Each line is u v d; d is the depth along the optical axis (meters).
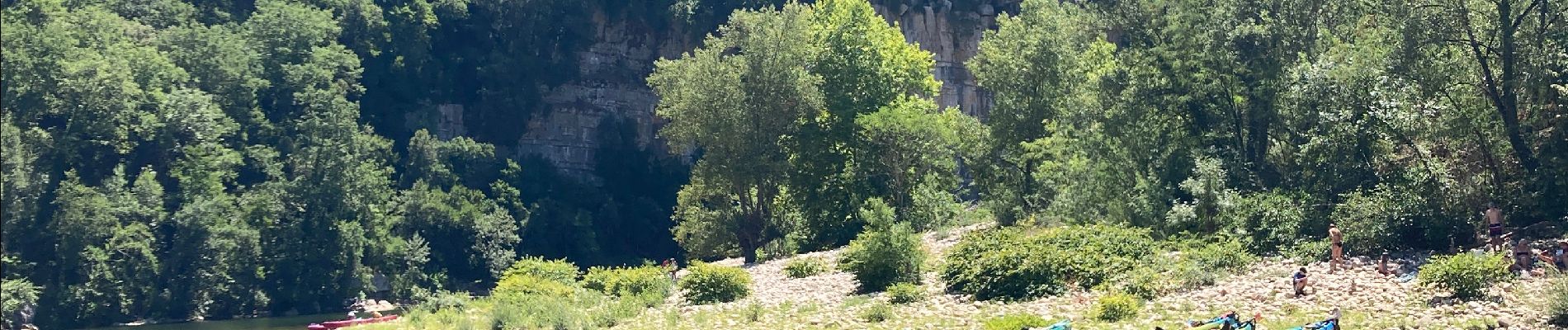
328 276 76.62
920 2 120.50
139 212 67.56
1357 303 28.78
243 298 71.50
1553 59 37.09
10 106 63.31
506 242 93.88
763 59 68.38
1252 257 37.16
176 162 74.56
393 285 82.38
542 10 111.81
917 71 84.00
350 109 85.81
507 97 109.94
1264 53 47.06
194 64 82.62
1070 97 64.44
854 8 78.81
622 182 113.56
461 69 110.81
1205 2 50.44
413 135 104.00
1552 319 24.95
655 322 36.81
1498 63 39.16
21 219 62.38
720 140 67.56
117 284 65.44
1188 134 50.41
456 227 91.25
